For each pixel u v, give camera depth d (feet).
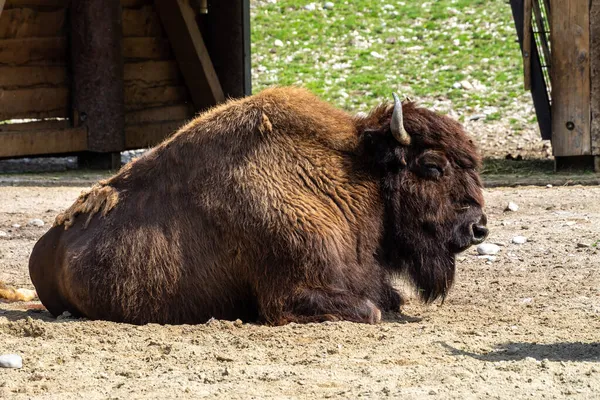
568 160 118.62
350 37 197.77
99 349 51.31
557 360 47.75
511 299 65.36
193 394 42.60
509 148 141.18
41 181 118.62
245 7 141.90
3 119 124.88
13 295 69.36
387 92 172.45
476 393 41.50
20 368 47.85
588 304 62.75
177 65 142.51
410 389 42.27
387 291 62.08
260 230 56.80
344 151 60.44
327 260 56.75
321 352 49.70
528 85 119.34
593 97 114.21
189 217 58.18
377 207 60.18
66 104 131.64
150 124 139.33
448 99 169.78
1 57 124.06
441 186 59.93
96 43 129.18
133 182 60.70
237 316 58.95
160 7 137.69
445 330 55.06
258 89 174.40
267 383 44.16
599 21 112.88
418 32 199.11
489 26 199.11
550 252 79.92
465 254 80.69
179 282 57.88
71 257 59.21
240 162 58.13
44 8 128.16
